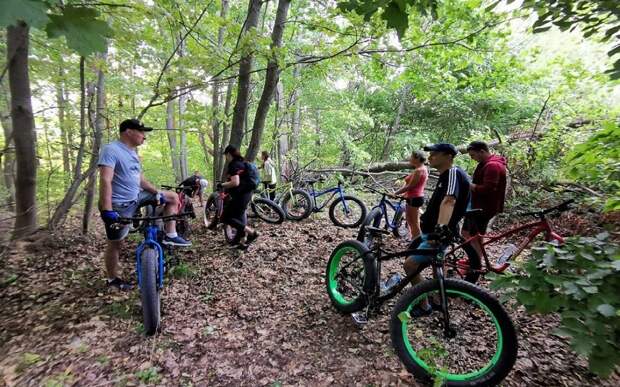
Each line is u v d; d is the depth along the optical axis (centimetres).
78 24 100
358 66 781
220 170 900
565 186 644
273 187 786
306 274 427
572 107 795
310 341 291
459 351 259
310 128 1410
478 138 866
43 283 389
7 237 480
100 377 244
